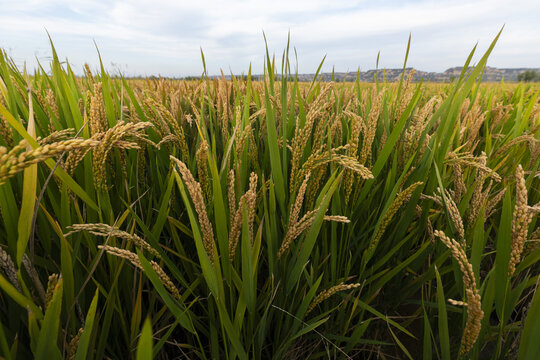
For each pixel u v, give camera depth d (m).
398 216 1.51
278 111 1.95
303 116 1.55
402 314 1.67
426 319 1.00
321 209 0.94
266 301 1.17
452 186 1.81
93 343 0.93
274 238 1.14
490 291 0.92
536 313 0.74
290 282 1.08
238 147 1.21
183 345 1.12
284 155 1.32
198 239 0.79
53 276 0.70
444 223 1.56
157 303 1.39
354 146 1.22
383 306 1.51
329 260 1.42
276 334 1.21
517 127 1.94
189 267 1.32
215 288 0.86
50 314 0.66
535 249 1.06
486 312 0.94
